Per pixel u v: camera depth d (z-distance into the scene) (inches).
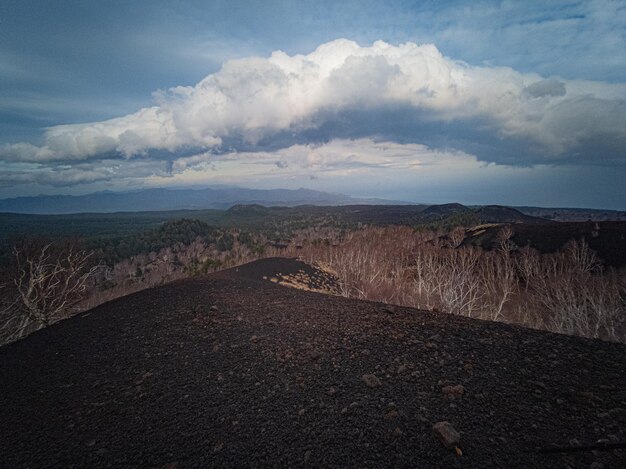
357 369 238.1
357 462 153.1
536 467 138.4
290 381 232.7
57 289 684.7
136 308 474.3
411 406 187.8
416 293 1175.0
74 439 198.4
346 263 1744.6
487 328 294.8
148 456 175.0
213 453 170.1
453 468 142.9
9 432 215.0
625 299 1126.4
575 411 171.5
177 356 301.3
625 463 134.9
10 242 708.0
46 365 322.7
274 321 363.6
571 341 256.8
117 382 267.3
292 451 164.7
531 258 1834.4
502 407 180.4
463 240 2824.8
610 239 1978.3
